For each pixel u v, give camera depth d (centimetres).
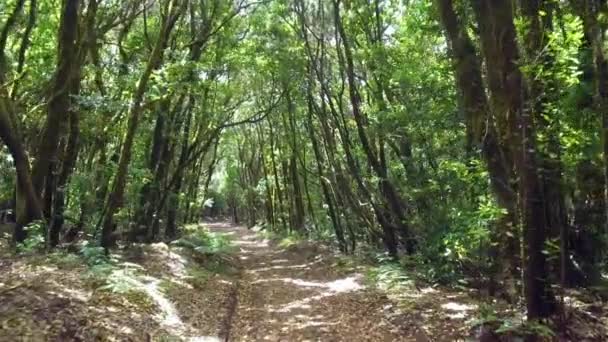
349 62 1516
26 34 1303
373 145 1617
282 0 1875
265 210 4969
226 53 1967
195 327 855
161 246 1498
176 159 2352
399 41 1525
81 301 757
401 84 1334
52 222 1239
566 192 938
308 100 2162
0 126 1118
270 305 1130
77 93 1292
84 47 1294
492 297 950
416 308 920
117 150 1585
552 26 891
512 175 782
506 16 687
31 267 941
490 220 895
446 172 1258
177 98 1805
